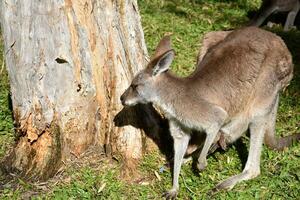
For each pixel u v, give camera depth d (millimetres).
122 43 6805
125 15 6805
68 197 6500
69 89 6711
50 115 6766
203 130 6496
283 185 6719
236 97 6559
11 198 6578
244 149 7418
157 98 6523
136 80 6516
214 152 7320
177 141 6684
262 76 6629
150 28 10727
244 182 6754
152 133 7117
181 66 9328
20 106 6875
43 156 6879
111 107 6875
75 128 6887
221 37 7164
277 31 11391
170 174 6871
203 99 6395
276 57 6680
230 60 6512
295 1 11398
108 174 6754
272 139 7199
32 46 6535
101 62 6734
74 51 6586
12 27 6570
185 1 12305
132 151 6895
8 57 6777
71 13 6461
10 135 7574
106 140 6961
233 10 12133
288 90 8906
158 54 6531
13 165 6984
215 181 6816
